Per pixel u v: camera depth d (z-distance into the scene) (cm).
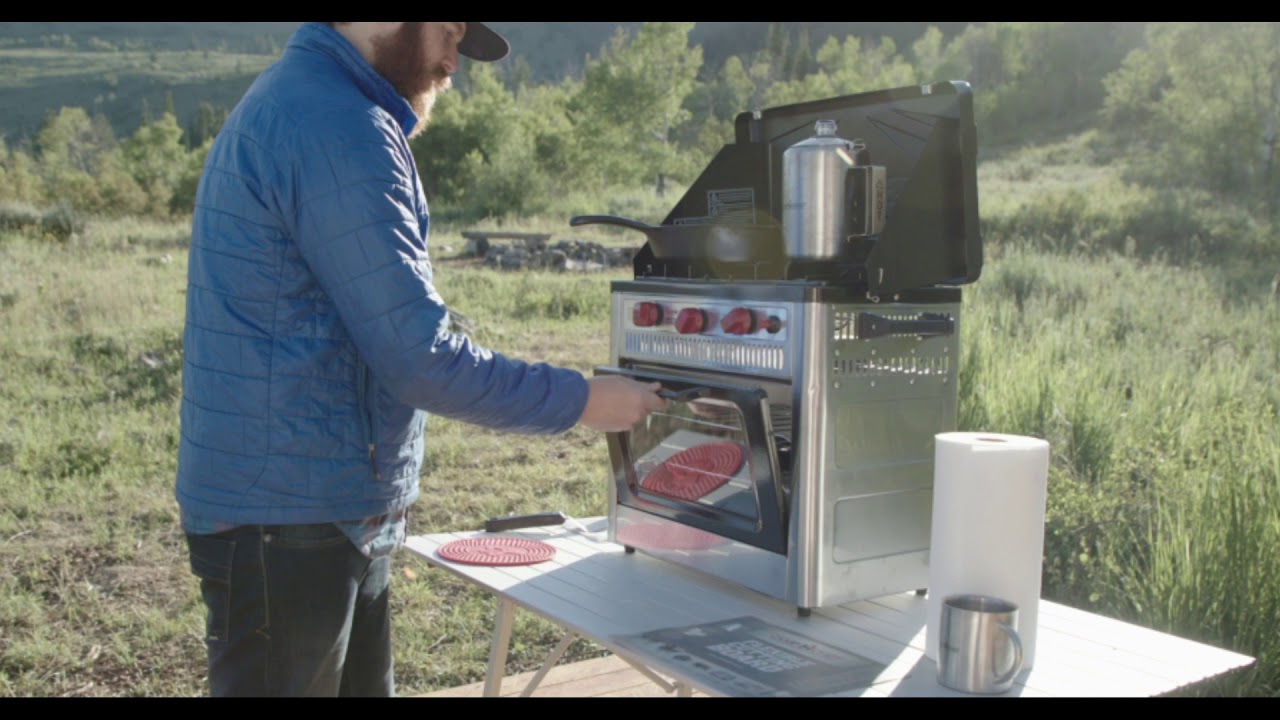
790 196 192
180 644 368
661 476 215
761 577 190
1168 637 183
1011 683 157
